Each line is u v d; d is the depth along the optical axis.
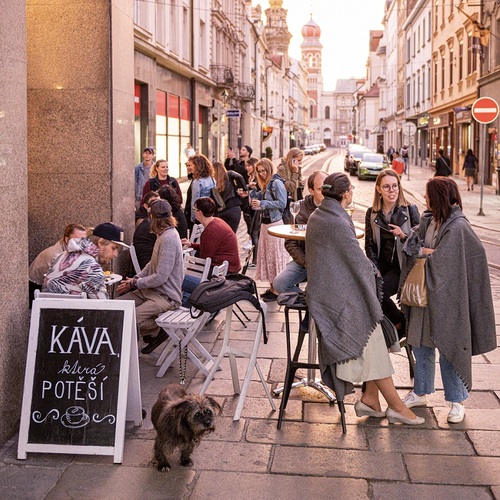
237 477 4.53
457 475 4.56
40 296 5.32
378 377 5.18
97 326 5.01
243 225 19.50
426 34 48.47
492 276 11.55
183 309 6.84
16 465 4.70
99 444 4.76
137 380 5.27
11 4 4.91
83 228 6.35
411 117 54.00
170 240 6.73
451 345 5.23
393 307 6.23
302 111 132.38
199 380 6.44
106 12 7.88
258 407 5.74
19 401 5.25
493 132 29.27
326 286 5.05
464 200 25.33
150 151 12.65
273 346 7.50
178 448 4.75
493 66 28.62
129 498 4.27
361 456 4.84
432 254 5.24
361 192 32.75
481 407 5.73
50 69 8.01
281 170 10.27
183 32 32.78
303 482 4.46
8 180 4.97
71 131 8.03
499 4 27.48
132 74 8.85
